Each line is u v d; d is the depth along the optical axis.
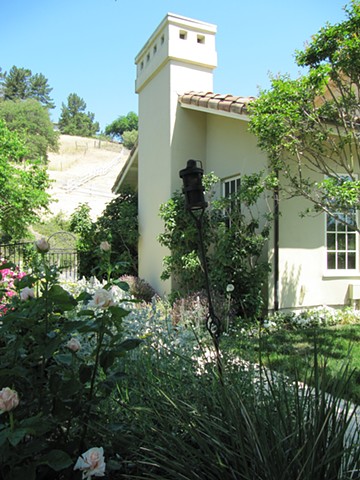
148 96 10.73
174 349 3.25
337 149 6.52
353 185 5.85
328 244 8.02
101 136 82.50
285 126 6.11
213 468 1.74
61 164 54.56
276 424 1.91
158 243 10.05
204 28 9.70
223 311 6.25
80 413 1.90
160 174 9.91
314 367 2.11
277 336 5.65
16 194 12.71
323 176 7.75
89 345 3.06
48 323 2.00
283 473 1.55
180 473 1.73
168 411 2.13
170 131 9.38
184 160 9.49
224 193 9.08
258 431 1.82
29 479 1.41
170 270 8.67
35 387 1.84
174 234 8.53
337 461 1.69
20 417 1.75
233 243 7.11
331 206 6.32
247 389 2.34
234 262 7.20
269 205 7.38
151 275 10.44
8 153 13.24
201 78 9.73
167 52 9.38
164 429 2.00
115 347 2.01
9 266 2.33
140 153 11.25
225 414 2.00
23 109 53.59
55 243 21.61
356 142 6.44
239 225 7.33
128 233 11.18
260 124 6.20
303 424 1.82
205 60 9.70
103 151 71.12
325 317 7.23
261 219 7.61
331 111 6.31
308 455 1.59
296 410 1.93
